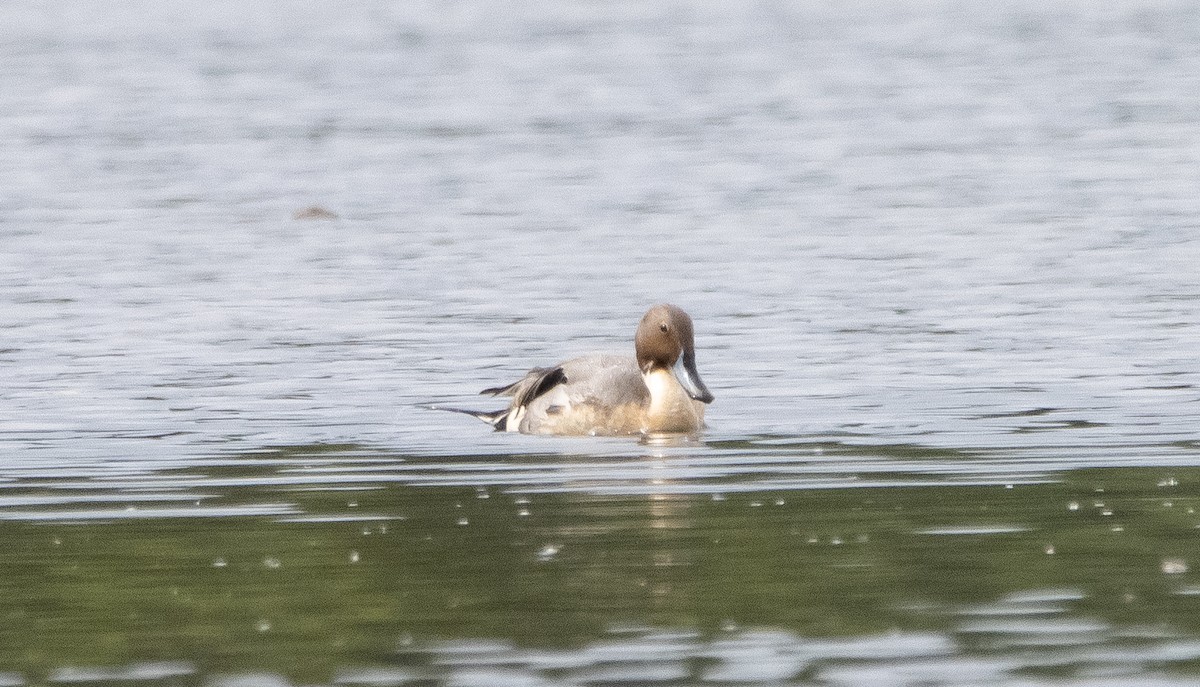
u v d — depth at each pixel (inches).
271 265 999.6
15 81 1993.1
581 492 536.4
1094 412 639.8
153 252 1043.9
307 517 509.7
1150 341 766.5
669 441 611.2
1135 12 2630.4
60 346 784.9
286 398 684.7
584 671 378.0
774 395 682.8
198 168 1405.0
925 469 558.3
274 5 2945.4
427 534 489.4
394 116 1720.0
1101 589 428.1
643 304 872.9
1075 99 1739.7
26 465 578.2
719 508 513.7
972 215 1131.3
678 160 1411.2
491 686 370.6
